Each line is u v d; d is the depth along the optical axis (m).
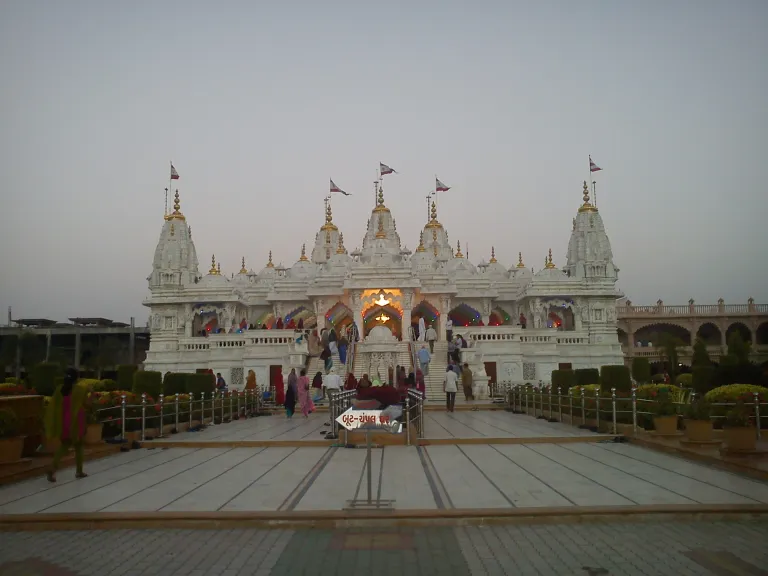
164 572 9.29
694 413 19.33
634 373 46.19
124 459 19.30
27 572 9.31
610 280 66.00
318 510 12.10
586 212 69.81
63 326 90.69
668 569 9.16
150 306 66.00
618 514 11.75
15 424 16.41
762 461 16.42
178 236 69.38
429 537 10.87
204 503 12.89
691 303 81.12
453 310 69.06
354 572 9.22
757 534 10.80
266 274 81.62
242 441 22.25
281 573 9.20
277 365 54.75
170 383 33.56
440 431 25.41
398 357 50.22
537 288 65.38
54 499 13.41
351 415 12.84
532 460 18.23
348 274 60.72
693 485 14.21
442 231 88.88
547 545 10.33
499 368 55.81
